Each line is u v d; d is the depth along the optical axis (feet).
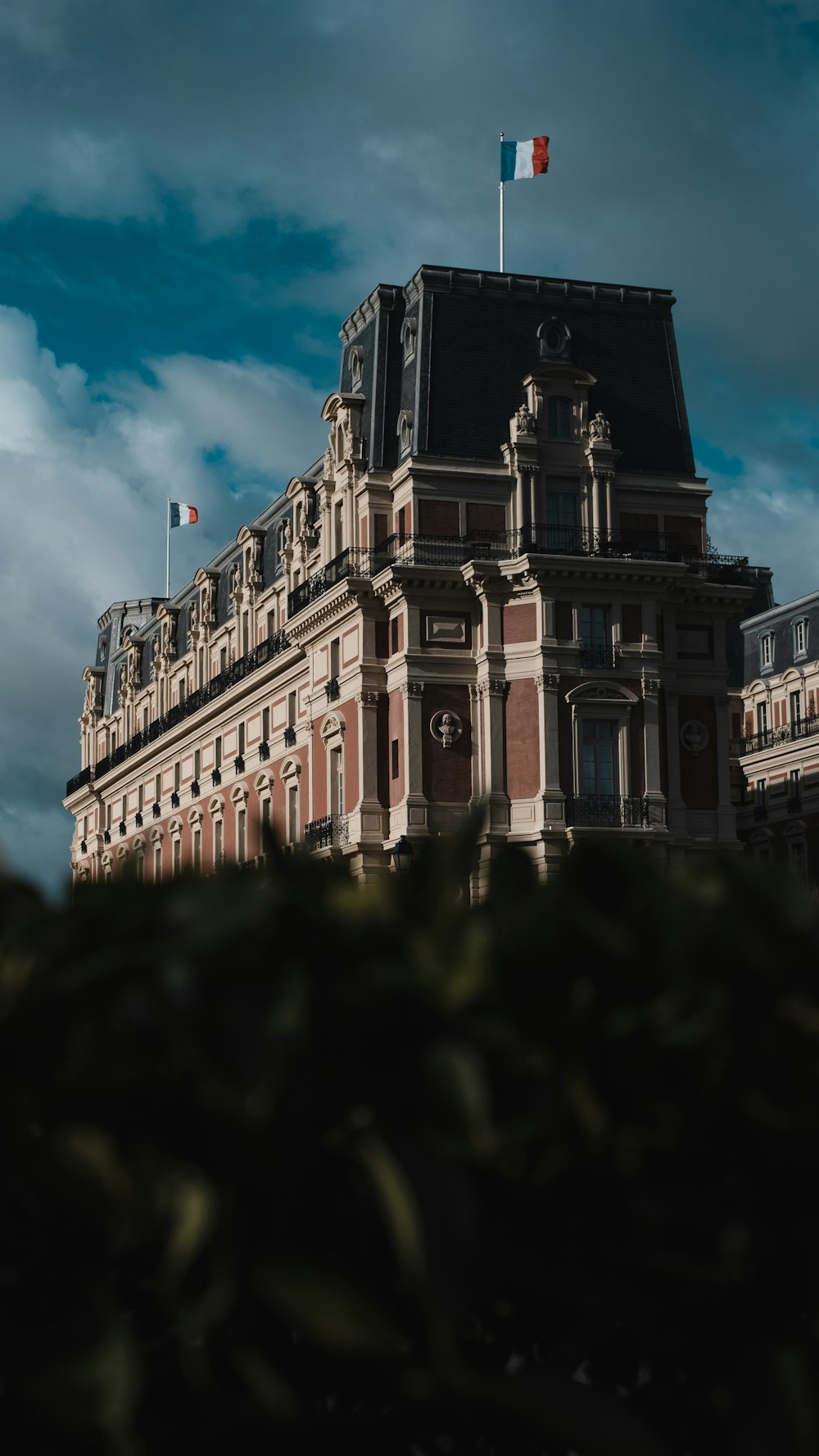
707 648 201.67
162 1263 10.30
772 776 282.56
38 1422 10.29
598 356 209.05
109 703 367.25
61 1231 10.52
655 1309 11.30
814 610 282.56
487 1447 11.94
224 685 265.75
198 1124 10.74
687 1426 12.05
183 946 10.64
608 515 200.13
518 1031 11.24
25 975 10.86
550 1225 11.36
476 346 204.74
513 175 215.72
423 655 191.83
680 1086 11.34
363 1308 10.45
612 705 190.08
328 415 216.74
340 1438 11.37
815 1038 11.41
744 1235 11.14
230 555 288.30
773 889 11.66
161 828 300.40
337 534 216.33
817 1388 11.00
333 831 201.46
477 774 191.11
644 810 188.75
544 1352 12.85
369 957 11.19
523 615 191.11
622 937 11.24
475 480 198.59
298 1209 10.96
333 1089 10.89
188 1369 10.32
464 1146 10.71
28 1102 10.77
